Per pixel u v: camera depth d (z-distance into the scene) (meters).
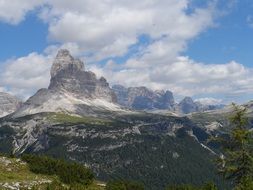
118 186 79.62
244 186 52.62
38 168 82.12
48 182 75.31
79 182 81.00
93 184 83.25
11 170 80.06
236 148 55.06
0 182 70.31
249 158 53.44
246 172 54.25
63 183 78.44
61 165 83.56
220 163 55.38
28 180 74.75
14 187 69.31
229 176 55.38
